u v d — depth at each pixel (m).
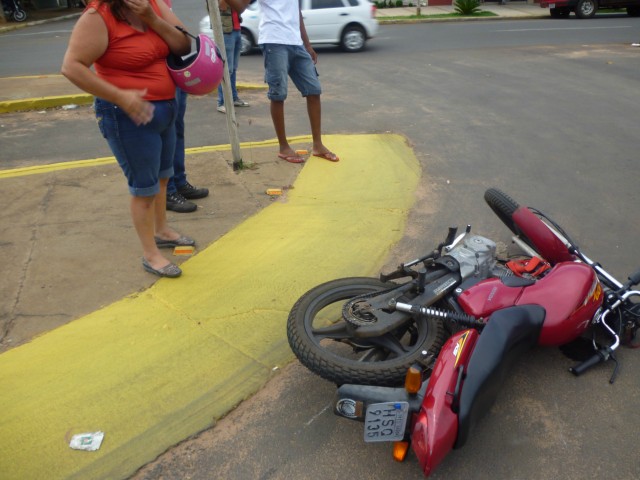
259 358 3.31
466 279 3.07
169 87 3.67
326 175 6.07
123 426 2.84
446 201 5.45
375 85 10.40
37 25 22.66
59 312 3.71
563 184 5.78
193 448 2.74
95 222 4.90
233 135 6.00
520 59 12.79
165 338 3.47
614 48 14.15
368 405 2.35
